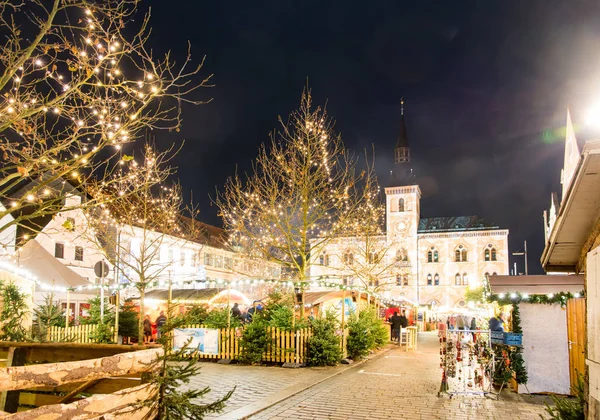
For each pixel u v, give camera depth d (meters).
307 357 16.81
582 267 7.57
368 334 19.89
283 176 24.67
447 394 12.20
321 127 23.50
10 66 7.91
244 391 11.94
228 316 17.88
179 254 45.50
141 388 4.10
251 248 31.14
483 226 78.12
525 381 12.48
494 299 13.16
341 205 25.52
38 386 3.26
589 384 6.14
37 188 8.14
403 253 78.19
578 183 5.73
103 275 18.69
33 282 14.59
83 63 8.30
